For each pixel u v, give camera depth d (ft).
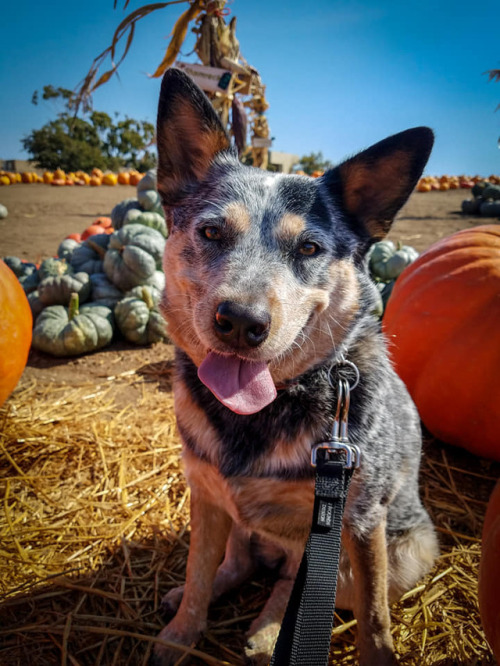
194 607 1.27
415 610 1.38
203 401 1.20
